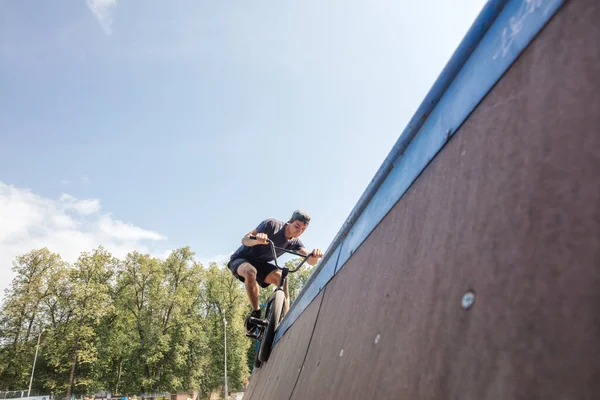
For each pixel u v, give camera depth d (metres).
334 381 1.22
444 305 0.73
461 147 0.91
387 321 0.98
